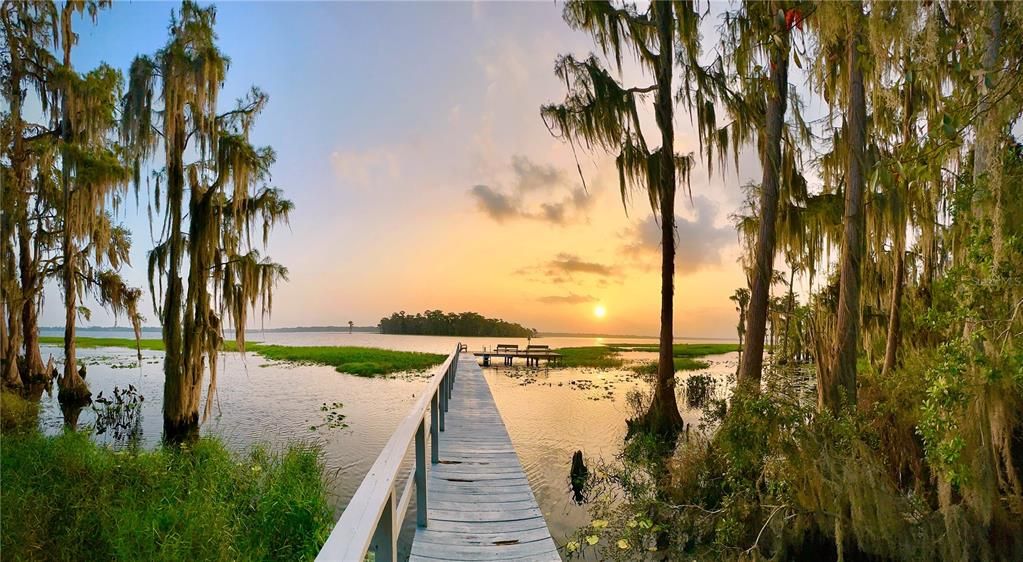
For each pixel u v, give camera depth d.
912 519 4.45
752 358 7.91
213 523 5.00
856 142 6.69
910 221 8.70
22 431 9.31
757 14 6.23
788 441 5.00
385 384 21.48
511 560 3.53
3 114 12.80
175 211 11.48
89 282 17.80
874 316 10.58
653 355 42.41
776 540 4.86
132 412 14.13
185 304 11.68
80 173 12.49
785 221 9.73
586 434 11.57
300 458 7.39
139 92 10.96
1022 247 3.49
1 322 12.74
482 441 6.74
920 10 4.11
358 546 1.34
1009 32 3.37
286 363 32.84
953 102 3.39
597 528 5.92
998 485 3.82
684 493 6.25
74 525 5.07
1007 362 3.49
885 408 5.39
